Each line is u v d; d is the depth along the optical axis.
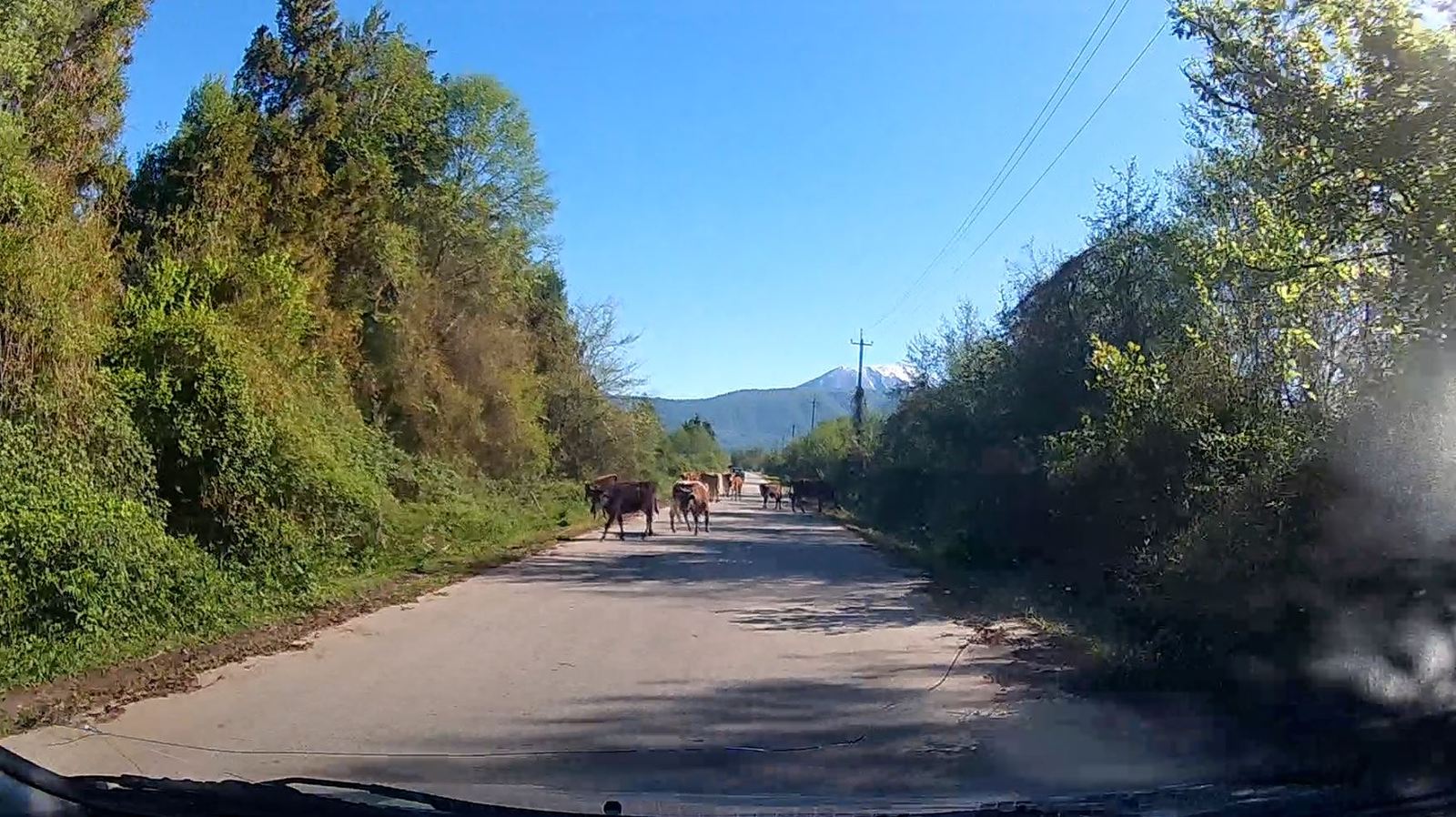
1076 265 20.16
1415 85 7.38
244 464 14.35
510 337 35.94
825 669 10.41
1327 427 8.88
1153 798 4.93
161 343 14.10
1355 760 5.65
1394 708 6.93
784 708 8.55
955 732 7.62
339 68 26.02
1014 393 21.27
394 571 19.00
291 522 14.81
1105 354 14.23
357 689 9.23
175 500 13.89
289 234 21.78
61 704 8.44
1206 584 9.41
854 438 58.41
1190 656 9.43
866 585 18.61
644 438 59.12
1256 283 11.17
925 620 14.29
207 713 8.20
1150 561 11.54
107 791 4.48
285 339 17.61
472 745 7.15
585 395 51.12
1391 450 7.59
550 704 8.62
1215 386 12.26
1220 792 5.00
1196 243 14.07
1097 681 9.64
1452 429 7.32
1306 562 8.15
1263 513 8.94
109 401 12.49
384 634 12.42
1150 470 12.85
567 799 5.27
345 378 22.50
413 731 7.62
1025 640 12.48
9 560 9.77
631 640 12.10
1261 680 8.25
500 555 23.59
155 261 16.53
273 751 6.89
